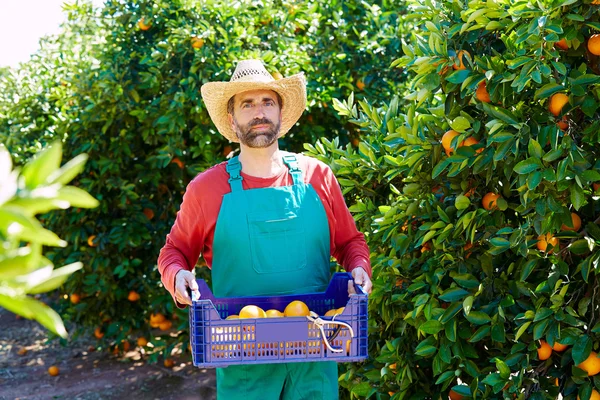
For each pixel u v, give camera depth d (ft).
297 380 7.62
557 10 7.00
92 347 19.02
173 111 14.89
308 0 17.28
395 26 17.10
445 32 7.89
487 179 7.57
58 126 16.78
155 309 16.46
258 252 7.67
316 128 15.75
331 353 6.80
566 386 7.70
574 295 7.79
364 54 16.49
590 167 7.45
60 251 16.38
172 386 16.01
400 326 9.11
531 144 7.04
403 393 8.63
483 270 7.88
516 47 7.47
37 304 2.36
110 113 16.03
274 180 7.97
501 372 7.35
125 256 16.67
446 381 8.07
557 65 7.05
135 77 15.93
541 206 7.18
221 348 6.72
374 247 9.69
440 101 9.23
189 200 7.93
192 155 16.14
